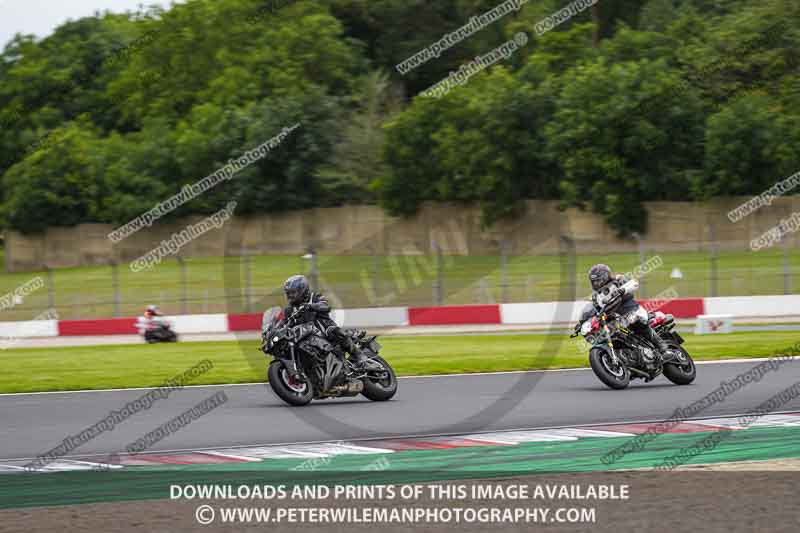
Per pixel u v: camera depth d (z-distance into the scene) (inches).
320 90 7465.6
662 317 2004.2
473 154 6274.6
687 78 6382.9
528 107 6245.1
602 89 6072.8
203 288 5782.5
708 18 7642.7
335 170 7244.1
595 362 1934.1
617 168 5905.5
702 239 5856.3
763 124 5748.0
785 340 2930.6
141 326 3873.0
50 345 3937.0
